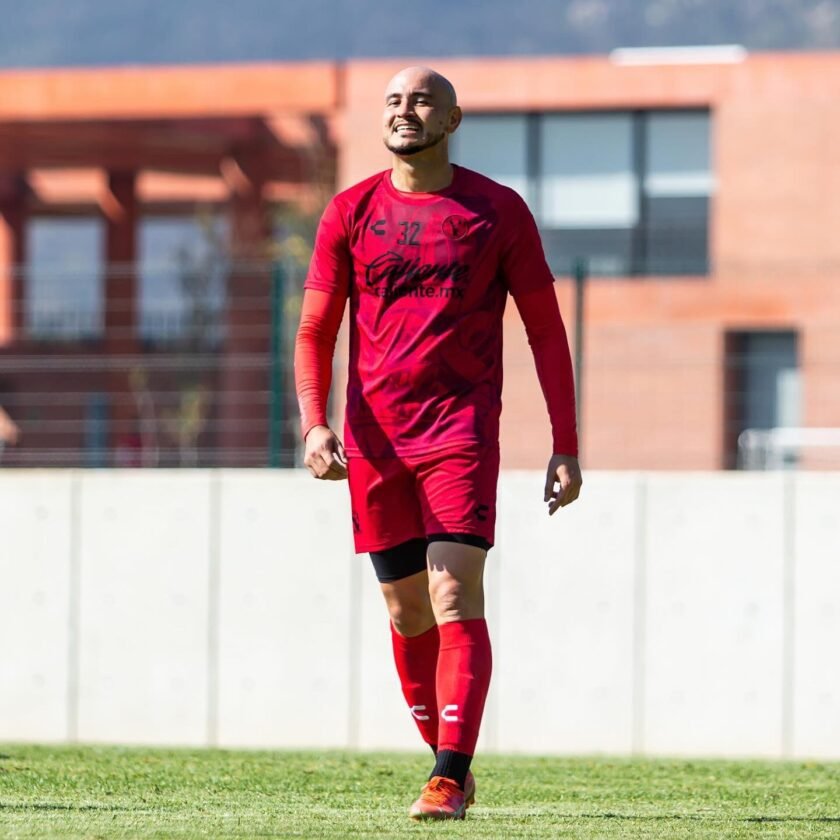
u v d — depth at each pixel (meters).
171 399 95.88
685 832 13.23
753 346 79.75
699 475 32.59
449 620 14.18
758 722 32.28
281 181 106.44
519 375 68.62
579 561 32.75
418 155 14.29
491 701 32.81
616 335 78.94
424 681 15.87
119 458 43.19
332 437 14.54
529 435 68.56
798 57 79.62
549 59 80.44
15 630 34.19
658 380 77.75
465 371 14.30
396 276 14.28
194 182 122.81
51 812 14.77
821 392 76.25
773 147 79.56
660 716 32.47
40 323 99.06
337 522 33.47
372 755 26.59
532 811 15.94
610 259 80.31
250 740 33.50
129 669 33.91
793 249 79.19
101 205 122.62
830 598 32.22
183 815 14.37
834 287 78.12
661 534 32.62
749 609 32.41
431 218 14.27
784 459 68.50
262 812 14.85
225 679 33.62
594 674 32.62
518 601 32.84
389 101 14.36
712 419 77.00
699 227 80.00
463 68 80.94
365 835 12.38
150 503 34.00
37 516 34.25
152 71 91.25
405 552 14.88
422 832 12.67
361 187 14.62
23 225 122.88
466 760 14.09
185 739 33.69
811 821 14.96
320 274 14.77
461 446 14.13
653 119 80.50
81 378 96.62
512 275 14.55
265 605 33.59
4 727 34.12
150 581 33.94
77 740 33.94
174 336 93.75
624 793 19.19
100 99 91.56
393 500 14.62
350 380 14.63
